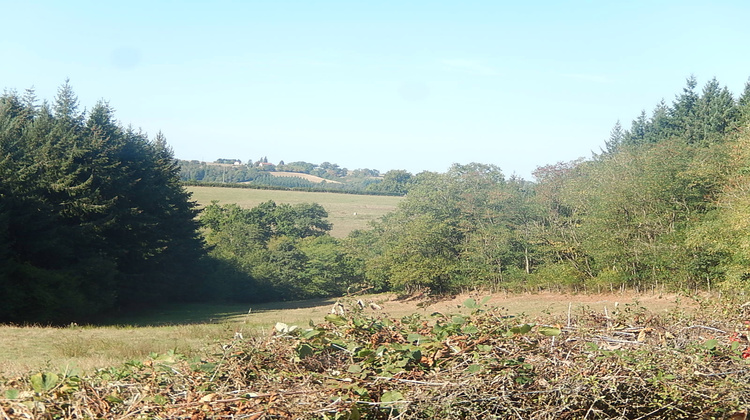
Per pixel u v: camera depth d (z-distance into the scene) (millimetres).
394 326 5500
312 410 3684
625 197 35594
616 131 66562
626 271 36125
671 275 32656
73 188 30922
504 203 44375
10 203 28672
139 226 35656
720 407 4359
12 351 15492
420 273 42688
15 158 30984
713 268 29453
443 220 46812
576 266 39406
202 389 3996
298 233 77688
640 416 4352
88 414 3562
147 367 4461
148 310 41000
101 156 33781
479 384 3988
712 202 33031
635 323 5547
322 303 49312
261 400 3760
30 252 30109
